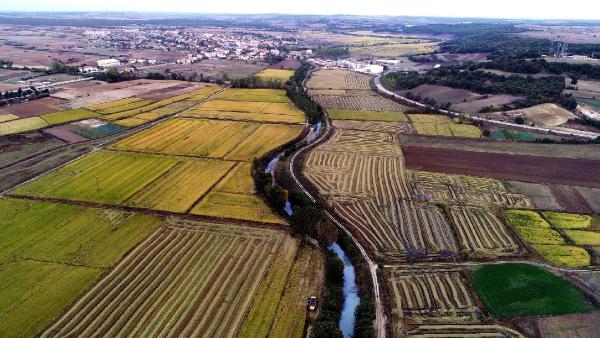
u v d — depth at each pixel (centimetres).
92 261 7069
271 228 8156
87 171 10662
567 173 10725
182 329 5716
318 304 6206
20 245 7456
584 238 7900
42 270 6806
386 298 6328
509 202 9312
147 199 9219
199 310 6050
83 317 5878
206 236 7856
